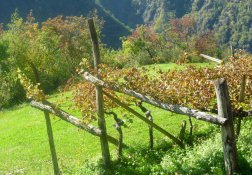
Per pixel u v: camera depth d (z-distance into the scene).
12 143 28.59
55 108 16.55
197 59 53.34
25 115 39.59
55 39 60.09
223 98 10.88
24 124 34.62
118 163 16.14
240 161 11.91
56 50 58.47
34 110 41.34
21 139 29.31
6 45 53.19
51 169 20.39
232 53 19.56
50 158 23.17
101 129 15.52
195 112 12.05
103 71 15.09
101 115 15.53
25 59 52.12
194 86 14.30
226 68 16.11
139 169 14.90
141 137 21.78
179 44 82.69
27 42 54.16
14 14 61.28
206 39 88.38
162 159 15.01
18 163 23.45
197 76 15.38
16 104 51.91
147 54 75.69
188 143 17.06
